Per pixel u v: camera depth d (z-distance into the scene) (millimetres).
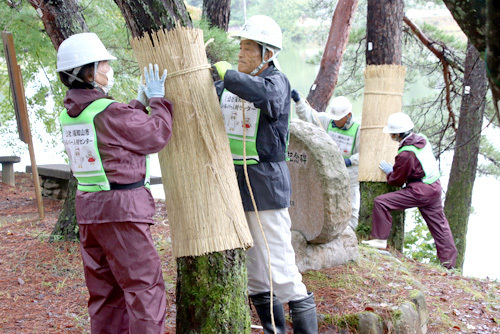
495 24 1403
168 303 4316
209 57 6625
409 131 6812
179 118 2854
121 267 2758
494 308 5555
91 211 2768
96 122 2686
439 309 5254
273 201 3256
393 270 5180
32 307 4152
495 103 1575
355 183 7086
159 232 6621
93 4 7469
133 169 2746
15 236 6246
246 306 3113
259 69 3188
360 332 4000
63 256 5406
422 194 6840
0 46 7977
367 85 6930
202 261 2967
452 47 11156
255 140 3244
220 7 7977
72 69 2740
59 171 8508
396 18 7535
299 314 3418
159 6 2906
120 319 3039
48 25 5254
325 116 7258
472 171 9844
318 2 14008
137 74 8102
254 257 3373
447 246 7184
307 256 4938
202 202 2848
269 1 22156
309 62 12500
